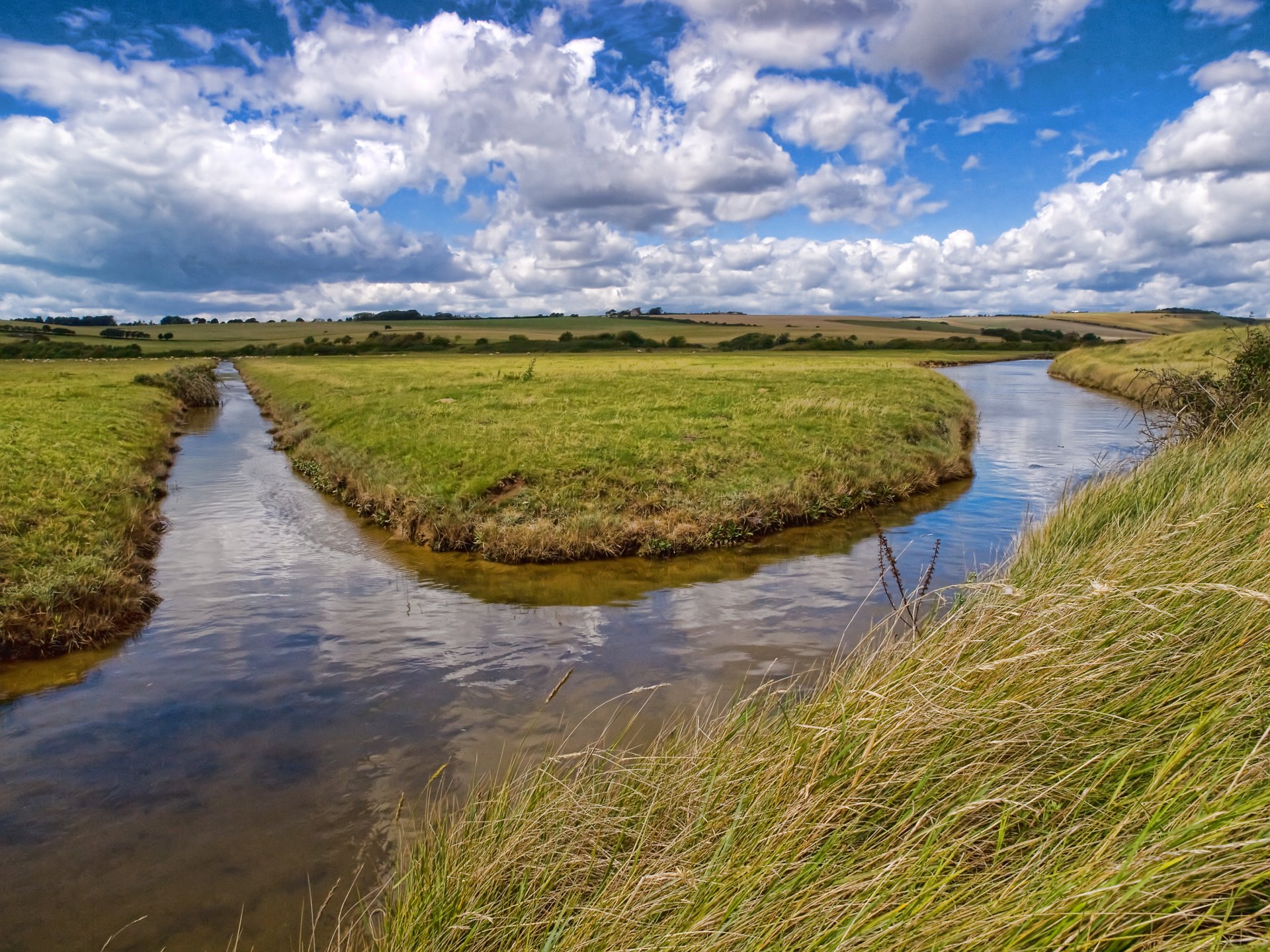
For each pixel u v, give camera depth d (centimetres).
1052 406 3575
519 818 375
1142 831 238
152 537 1393
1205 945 206
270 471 2231
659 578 1130
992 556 1188
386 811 549
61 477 1566
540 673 789
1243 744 287
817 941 246
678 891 291
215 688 776
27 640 877
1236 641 348
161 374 5516
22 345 11456
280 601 1060
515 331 16275
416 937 334
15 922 445
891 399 2745
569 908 315
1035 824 295
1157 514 688
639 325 17625
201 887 473
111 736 677
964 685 362
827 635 875
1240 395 1255
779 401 2600
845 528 1409
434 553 1311
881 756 319
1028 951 216
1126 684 347
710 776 374
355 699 741
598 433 1962
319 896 464
